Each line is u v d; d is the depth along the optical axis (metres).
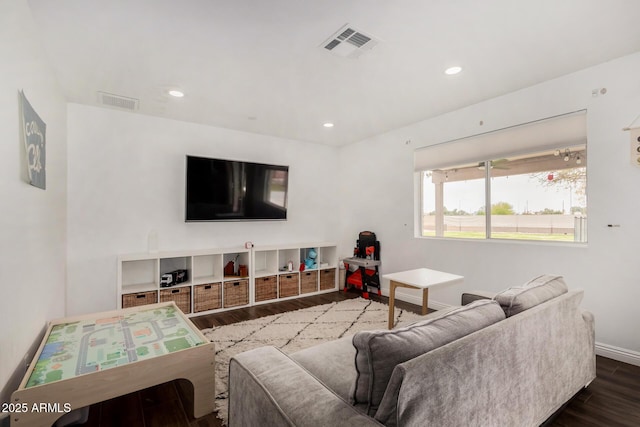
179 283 3.64
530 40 2.16
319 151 5.12
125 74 2.64
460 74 2.68
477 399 1.14
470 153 3.47
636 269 2.37
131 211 3.56
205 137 4.07
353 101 3.28
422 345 1.09
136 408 1.90
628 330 2.41
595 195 2.56
